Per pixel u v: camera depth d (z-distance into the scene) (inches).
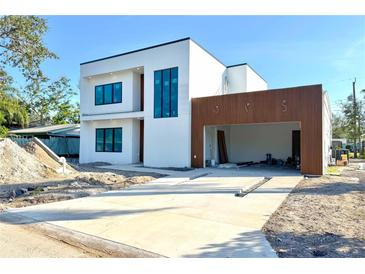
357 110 1081.4
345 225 184.5
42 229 179.0
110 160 703.7
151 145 609.3
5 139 431.5
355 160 888.3
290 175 448.1
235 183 363.3
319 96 442.6
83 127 749.3
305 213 215.8
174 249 144.4
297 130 651.5
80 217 205.8
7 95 756.6
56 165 471.2
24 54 451.5
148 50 620.7
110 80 711.1
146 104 619.8
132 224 188.4
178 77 574.6
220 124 532.4
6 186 327.9
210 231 172.6
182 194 294.5
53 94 1353.3
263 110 490.6
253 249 143.5
